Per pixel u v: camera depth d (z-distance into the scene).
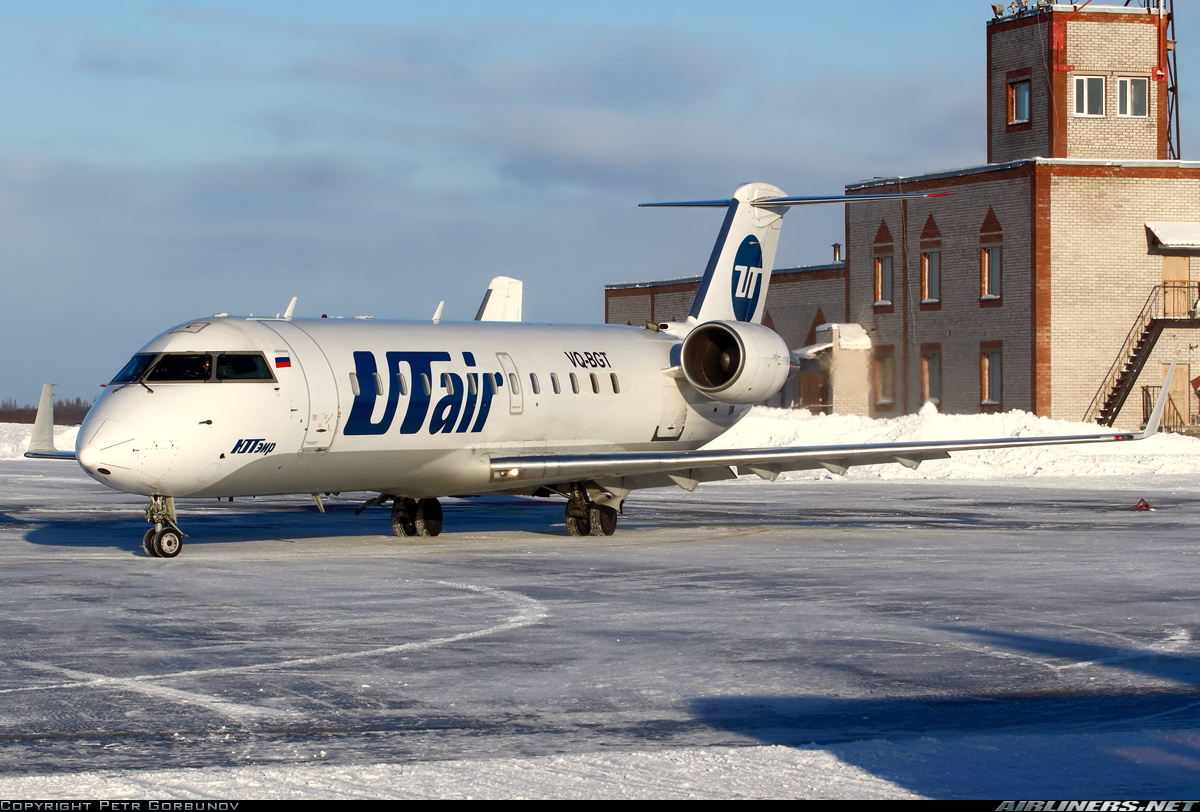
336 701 17.14
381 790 13.15
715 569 30.91
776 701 17.17
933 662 19.66
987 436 79.88
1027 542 37.22
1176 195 91.38
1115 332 91.12
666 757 14.30
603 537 39.41
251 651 20.50
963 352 95.88
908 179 99.56
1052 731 15.55
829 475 72.06
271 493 35.31
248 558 33.03
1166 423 92.06
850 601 25.73
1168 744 14.83
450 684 18.16
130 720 16.09
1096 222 90.62
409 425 36.34
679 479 41.62
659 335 46.25
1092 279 90.75
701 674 18.80
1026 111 98.19
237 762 14.20
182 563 31.86
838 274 107.50
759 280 48.69
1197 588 27.69
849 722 16.06
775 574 29.97
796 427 83.38
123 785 13.31
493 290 56.84
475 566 31.42
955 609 24.75
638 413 43.25
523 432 39.53
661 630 22.41
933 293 98.50
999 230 92.75
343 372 35.34
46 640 21.34
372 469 36.34
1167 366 92.06
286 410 33.81
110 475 31.45
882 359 102.19
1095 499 54.91
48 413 40.56
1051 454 74.81
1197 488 61.50
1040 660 19.83
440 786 13.26
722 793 13.04
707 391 42.66
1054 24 95.44
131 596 26.23
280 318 36.41
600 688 17.91
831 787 13.23
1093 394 91.00
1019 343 91.50
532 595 26.52
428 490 38.56
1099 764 14.03
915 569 30.88
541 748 14.81
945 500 54.91
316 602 25.52
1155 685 18.16
